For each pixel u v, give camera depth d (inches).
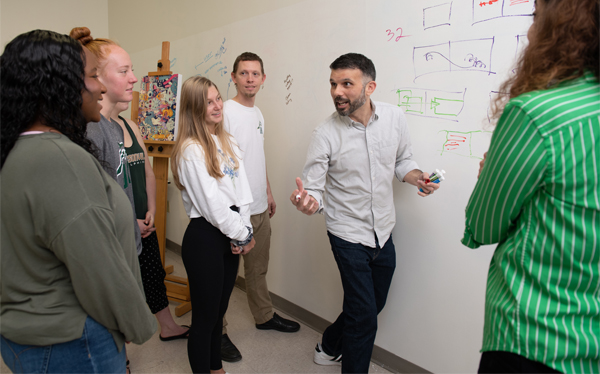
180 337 77.6
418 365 63.7
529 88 25.5
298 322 85.4
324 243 78.5
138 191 67.9
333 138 58.2
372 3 64.2
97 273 28.0
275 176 89.0
